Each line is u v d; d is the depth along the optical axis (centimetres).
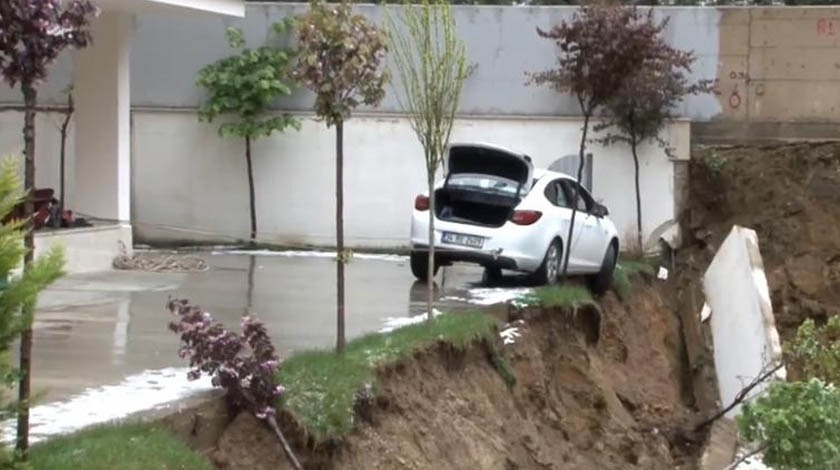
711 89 2797
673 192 2769
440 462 1243
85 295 1769
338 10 1255
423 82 1591
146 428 939
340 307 1245
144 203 2875
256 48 2811
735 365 1992
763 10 2817
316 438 1059
